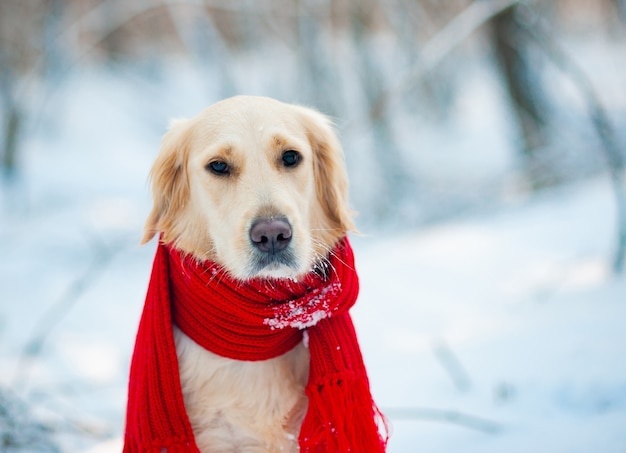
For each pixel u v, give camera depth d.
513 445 3.17
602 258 5.93
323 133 2.93
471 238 8.02
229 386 2.63
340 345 2.66
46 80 14.36
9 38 15.21
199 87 18.03
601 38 19.31
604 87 15.21
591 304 4.87
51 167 14.73
